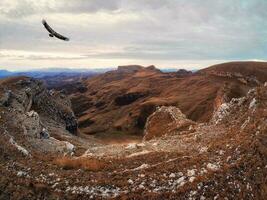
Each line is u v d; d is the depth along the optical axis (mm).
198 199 18016
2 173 20062
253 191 18703
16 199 17766
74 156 34094
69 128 97750
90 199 18188
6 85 79125
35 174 21188
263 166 20062
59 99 109812
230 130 32656
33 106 84062
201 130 41875
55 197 18234
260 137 22531
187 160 23141
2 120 40906
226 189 18578
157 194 18188
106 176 21250
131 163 24750
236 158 21594
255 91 39031
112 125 194625
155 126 66438
